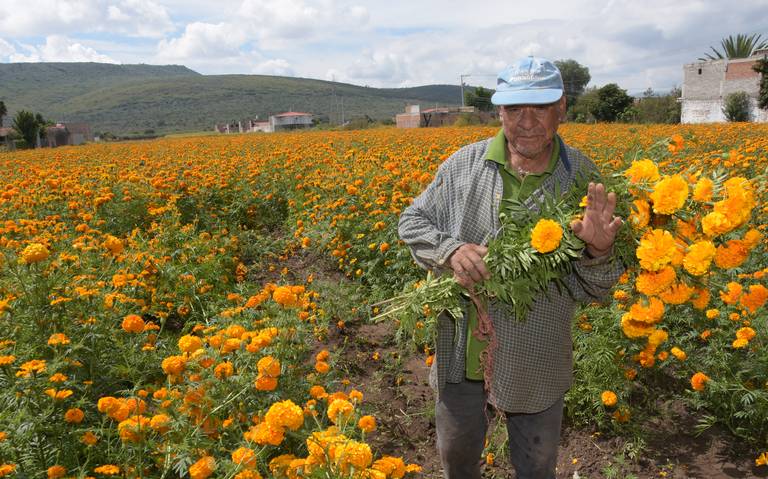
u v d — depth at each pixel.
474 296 2.19
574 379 3.89
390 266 5.93
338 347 4.81
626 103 65.06
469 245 2.18
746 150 9.79
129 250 6.02
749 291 2.53
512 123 2.17
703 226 1.89
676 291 1.92
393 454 3.59
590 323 4.10
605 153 13.93
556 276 2.10
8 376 2.71
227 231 8.23
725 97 52.75
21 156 27.50
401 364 4.60
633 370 3.84
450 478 2.68
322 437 1.80
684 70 57.44
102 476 2.47
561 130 27.58
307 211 8.41
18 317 3.53
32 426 2.40
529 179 2.26
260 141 31.28
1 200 7.83
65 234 6.44
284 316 3.20
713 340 3.99
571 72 96.88
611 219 1.99
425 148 16.00
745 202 1.84
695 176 2.09
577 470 3.46
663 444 3.64
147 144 36.28
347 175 9.29
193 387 2.58
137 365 3.55
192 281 5.39
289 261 7.29
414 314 2.24
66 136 97.69
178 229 7.38
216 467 2.07
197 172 10.00
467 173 2.42
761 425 3.50
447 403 2.51
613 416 3.70
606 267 2.14
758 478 3.31
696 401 3.79
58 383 2.68
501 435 3.67
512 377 2.34
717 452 3.55
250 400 2.78
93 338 3.37
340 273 6.67
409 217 2.52
